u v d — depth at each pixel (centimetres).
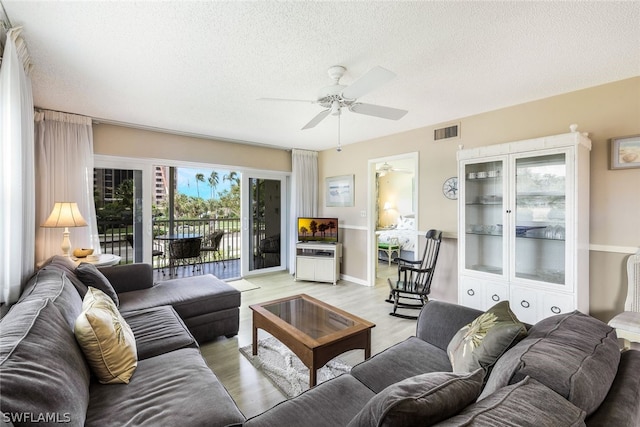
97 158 384
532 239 290
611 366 100
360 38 194
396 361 169
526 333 136
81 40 195
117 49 207
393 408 76
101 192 389
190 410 125
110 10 165
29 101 224
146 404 129
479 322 159
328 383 150
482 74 247
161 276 553
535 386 84
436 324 194
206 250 591
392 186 803
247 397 203
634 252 254
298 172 557
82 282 233
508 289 295
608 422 78
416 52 211
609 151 266
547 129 300
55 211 296
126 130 400
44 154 327
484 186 331
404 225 732
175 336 195
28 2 157
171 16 171
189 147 454
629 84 256
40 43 198
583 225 264
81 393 117
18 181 189
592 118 275
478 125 351
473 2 159
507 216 296
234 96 293
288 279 521
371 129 419
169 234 623
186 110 335
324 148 560
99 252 362
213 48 206
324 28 183
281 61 224
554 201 274
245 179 525
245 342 284
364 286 482
